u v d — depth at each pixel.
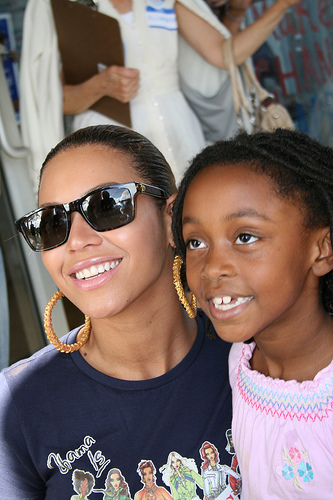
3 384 1.36
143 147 1.35
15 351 2.74
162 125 2.81
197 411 1.35
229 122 3.27
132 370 1.38
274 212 1.08
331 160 1.21
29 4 2.67
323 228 1.15
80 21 2.61
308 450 1.18
